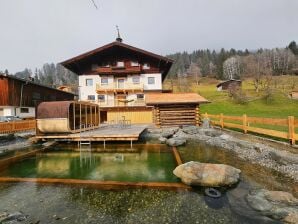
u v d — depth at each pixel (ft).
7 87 88.53
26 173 29.48
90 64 114.93
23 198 21.22
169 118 69.46
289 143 34.83
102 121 107.04
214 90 264.11
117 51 114.93
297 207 17.08
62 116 50.06
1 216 17.46
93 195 21.54
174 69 449.89
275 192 19.42
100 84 113.80
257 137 44.09
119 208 18.79
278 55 386.52
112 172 29.17
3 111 90.07
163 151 40.96
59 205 19.58
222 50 533.14
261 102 175.42
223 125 64.28
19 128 64.34
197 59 550.36
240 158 32.86
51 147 47.19
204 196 20.45
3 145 49.49
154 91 112.98
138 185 23.79
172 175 26.99
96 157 38.17
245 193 20.59
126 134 47.14
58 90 128.26
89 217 17.44
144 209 18.48
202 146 43.14
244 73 364.99
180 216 17.20
